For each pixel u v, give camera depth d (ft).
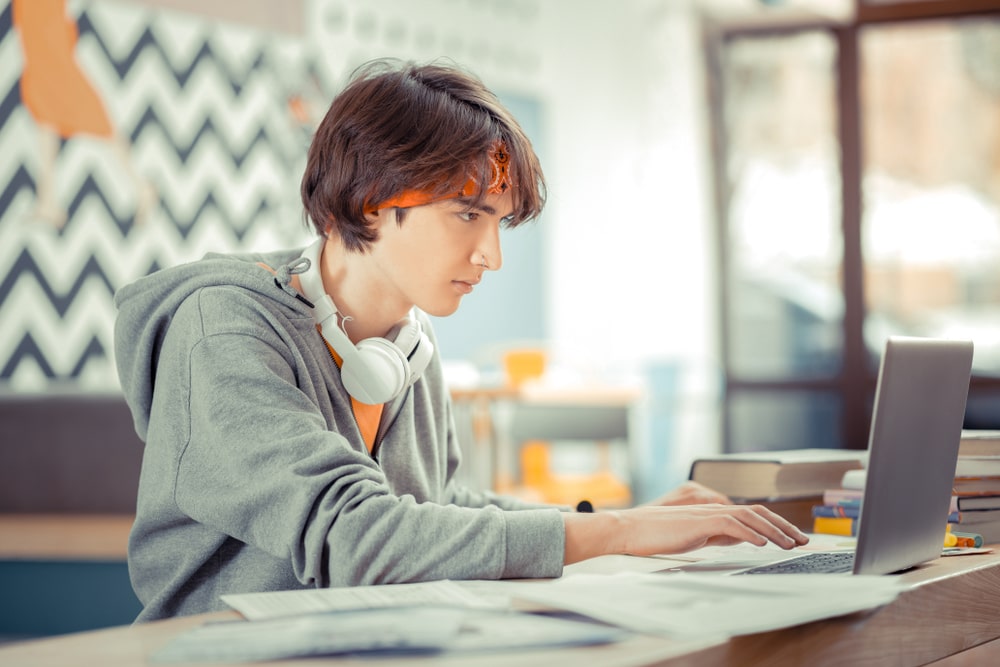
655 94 20.92
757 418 20.30
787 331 20.25
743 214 20.48
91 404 11.84
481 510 3.46
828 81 19.80
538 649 2.42
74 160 15.26
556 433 14.88
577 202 21.57
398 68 4.20
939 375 3.52
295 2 17.74
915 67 19.47
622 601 2.76
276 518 3.47
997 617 3.74
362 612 2.74
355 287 4.16
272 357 3.78
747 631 2.50
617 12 21.20
